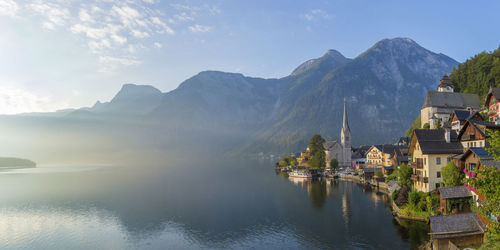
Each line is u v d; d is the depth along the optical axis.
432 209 66.38
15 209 100.81
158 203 107.00
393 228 67.19
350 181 154.38
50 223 83.50
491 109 93.38
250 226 76.75
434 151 75.31
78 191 138.25
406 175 87.12
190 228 76.81
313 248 60.09
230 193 123.88
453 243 46.41
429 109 140.50
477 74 155.00
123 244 66.94
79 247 65.38
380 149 169.25
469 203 57.31
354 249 57.88
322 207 92.75
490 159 54.66
